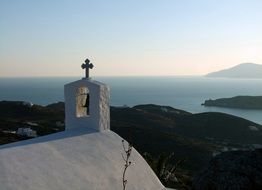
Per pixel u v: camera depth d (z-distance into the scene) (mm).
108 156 8836
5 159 6945
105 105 9961
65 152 8141
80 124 10008
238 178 9586
